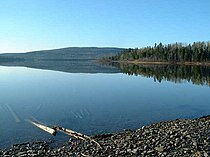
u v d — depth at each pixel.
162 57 194.50
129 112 39.31
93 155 21.17
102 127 31.67
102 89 61.16
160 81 80.50
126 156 20.25
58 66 168.00
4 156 22.25
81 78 84.81
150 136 25.25
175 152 20.08
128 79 84.75
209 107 44.03
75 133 28.36
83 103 44.81
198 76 97.31
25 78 82.62
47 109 40.19
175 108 42.88
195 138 23.12
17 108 40.62
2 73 103.06
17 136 27.97
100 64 199.88
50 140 26.80
